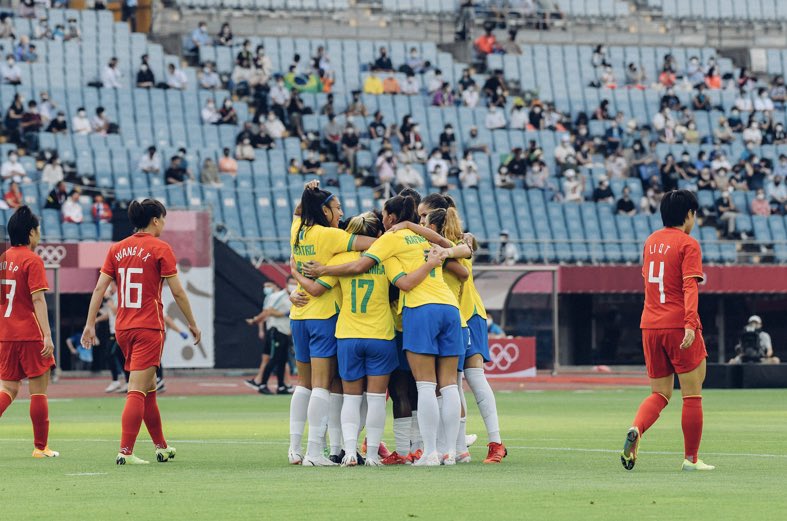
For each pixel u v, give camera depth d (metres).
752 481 18.75
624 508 15.63
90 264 60.50
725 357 74.31
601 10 91.62
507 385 56.72
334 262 21.66
